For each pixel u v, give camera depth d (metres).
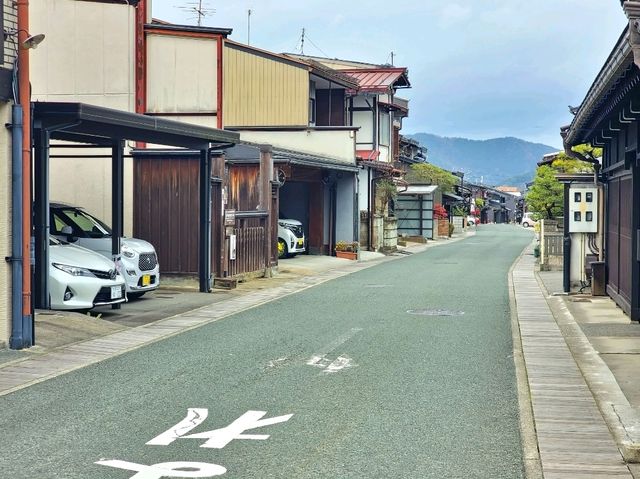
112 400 7.67
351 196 30.36
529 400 7.85
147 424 6.83
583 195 17.38
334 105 35.19
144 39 23.39
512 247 40.69
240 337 11.41
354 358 9.84
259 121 29.48
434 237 50.19
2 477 5.48
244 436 6.49
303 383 8.42
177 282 17.81
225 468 5.69
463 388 8.26
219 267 18.44
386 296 16.89
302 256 28.84
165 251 17.83
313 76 31.48
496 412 7.32
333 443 6.32
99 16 21.80
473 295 17.19
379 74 39.81
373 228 33.16
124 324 12.53
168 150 17.67
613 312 14.31
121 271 14.75
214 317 13.48
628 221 13.50
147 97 23.78
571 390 8.26
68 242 14.88
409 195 48.09
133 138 14.34
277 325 12.59
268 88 29.48
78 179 20.03
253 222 20.38
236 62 28.94
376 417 7.10
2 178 10.00
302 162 24.02
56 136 14.02
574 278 17.77
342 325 12.60
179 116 23.72
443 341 11.14
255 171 21.53
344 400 7.71
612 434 6.65
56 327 11.42
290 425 6.82
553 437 6.55
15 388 8.17
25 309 10.20
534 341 11.31
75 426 6.76
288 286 18.92
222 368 9.19
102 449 6.12
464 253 34.97
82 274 12.70
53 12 21.83
